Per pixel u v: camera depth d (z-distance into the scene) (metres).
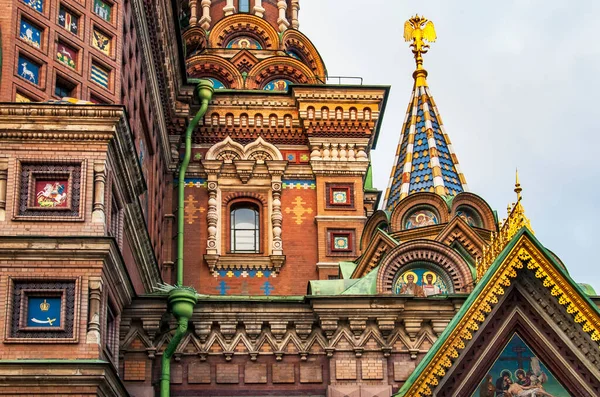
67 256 23.09
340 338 27.22
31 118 23.75
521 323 26.25
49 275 22.94
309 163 37.81
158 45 33.16
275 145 38.03
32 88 24.48
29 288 22.89
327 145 37.88
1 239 22.92
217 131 37.94
